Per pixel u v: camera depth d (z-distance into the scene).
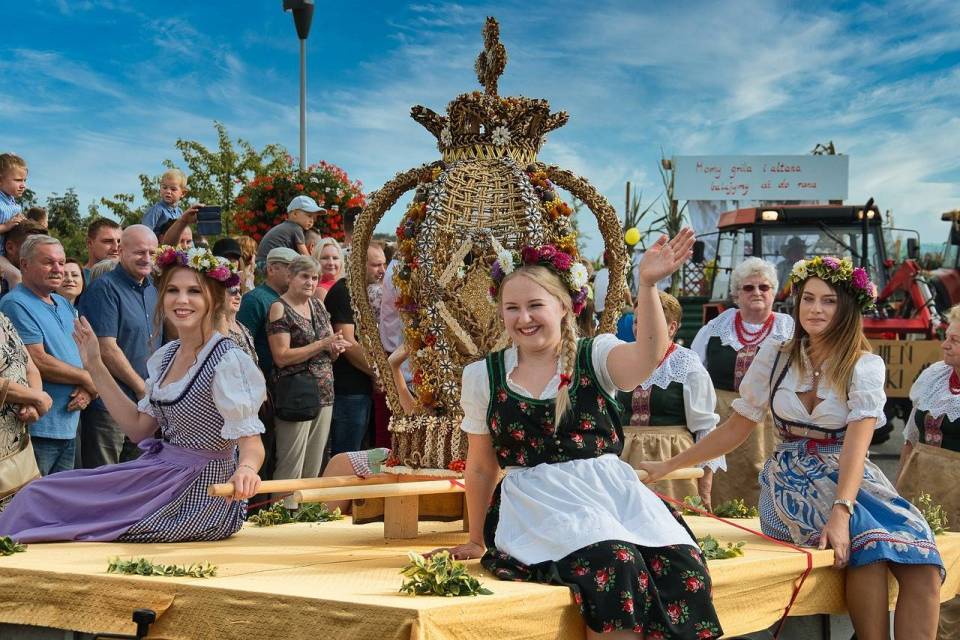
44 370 4.93
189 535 3.88
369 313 4.19
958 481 4.95
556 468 3.22
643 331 3.13
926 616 3.71
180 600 2.95
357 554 3.59
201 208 6.67
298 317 5.88
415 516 4.00
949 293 14.62
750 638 3.82
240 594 2.87
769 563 3.49
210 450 3.93
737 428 4.08
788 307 12.41
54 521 3.88
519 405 3.23
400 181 4.19
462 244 3.88
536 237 3.85
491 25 4.12
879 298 12.50
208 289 3.89
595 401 3.26
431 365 3.96
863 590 3.71
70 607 3.11
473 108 4.02
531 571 3.03
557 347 3.30
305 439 5.80
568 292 3.30
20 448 4.45
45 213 7.73
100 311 5.23
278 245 7.56
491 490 3.46
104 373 4.15
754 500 5.77
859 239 12.77
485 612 2.73
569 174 4.11
